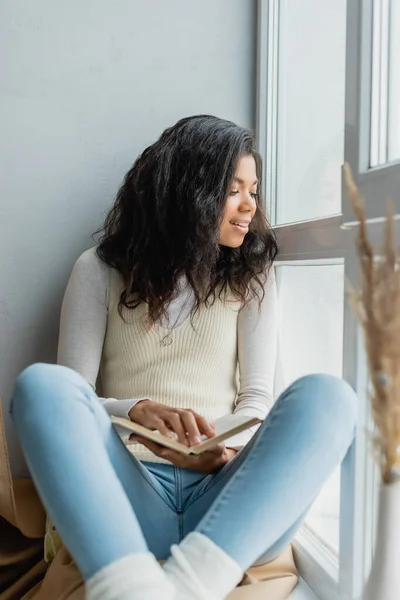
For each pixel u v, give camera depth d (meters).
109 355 1.44
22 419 0.95
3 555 1.39
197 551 0.89
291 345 1.55
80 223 1.66
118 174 1.67
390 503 0.85
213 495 1.18
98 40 1.64
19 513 1.40
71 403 0.96
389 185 0.98
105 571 0.82
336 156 1.29
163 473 1.25
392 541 0.86
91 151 1.65
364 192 1.07
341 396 1.01
